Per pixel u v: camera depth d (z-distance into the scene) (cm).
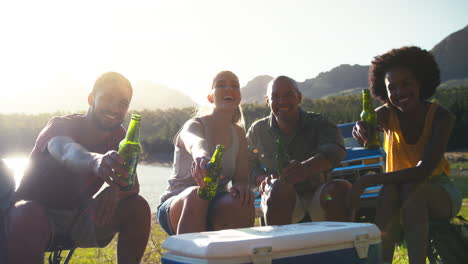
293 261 181
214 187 246
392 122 317
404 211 279
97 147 265
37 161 250
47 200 254
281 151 329
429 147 286
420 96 320
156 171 2872
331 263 191
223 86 307
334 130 334
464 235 280
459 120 3375
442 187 283
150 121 5803
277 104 338
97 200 240
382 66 319
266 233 190
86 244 273
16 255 217
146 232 269
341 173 588
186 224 247
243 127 331
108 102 250
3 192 223
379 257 207
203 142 269
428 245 291
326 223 225
